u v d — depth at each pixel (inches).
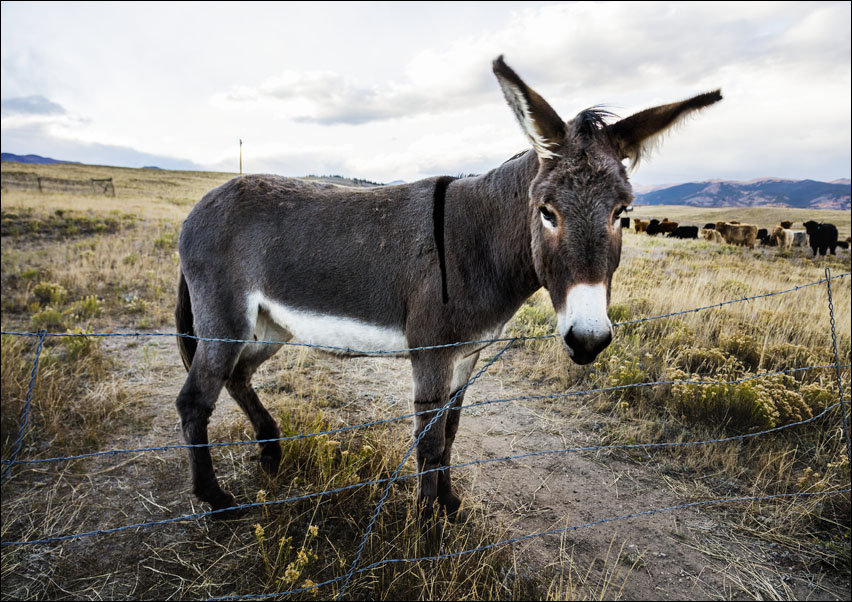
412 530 112.6
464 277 109.0
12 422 151.9
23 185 1390.3
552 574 105.6
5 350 192.5
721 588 103.7
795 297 330.3
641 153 95.1
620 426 169.6
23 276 328.2
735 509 128.5
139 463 142.9
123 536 114.1
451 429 124.3
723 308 279.3
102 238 522.9
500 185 108.8
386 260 114.3
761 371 179.2
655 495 134.7
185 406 120.6
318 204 122.8
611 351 216.7
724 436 160.1
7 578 100.7
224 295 121.0
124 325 264.7
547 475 144.2
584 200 80.4
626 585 103.9
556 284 85.0
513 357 234.8
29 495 125.5
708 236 959.6
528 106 86.0
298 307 121.0
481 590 99.9
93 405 168.7
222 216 123.1
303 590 92.6
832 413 167.3
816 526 122.0
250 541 113.0
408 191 120.8
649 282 361.4
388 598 97.1
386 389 201.6
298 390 191.9
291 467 137.9
